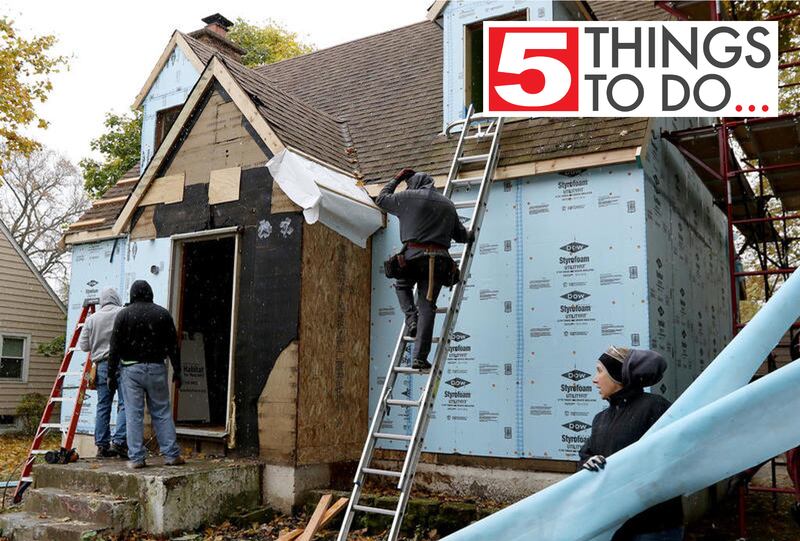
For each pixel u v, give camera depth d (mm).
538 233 7008
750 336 2113
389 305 7797
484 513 6039
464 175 7477
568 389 6613
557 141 7039
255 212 7438
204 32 12539
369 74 11312
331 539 5922
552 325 6793
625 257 6535
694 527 6875
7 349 16641
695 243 8734
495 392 6984
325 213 6961
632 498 1975
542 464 6648
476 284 7270
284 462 6676
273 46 27172
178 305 8102
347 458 7309
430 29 12008
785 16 7293
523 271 7031
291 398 6758
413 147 8352
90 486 6203
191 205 8008
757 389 1853
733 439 1855
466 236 5898
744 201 9922
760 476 9945
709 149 8039
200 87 8047
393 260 5531
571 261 6793
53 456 6684
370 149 8773
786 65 7371
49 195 33375
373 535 6199
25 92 14383
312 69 12781
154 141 10789
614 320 6492
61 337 16688
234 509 6422
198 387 9820
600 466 2074
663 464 1936
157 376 6496
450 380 7254
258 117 7508
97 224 9906
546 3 7754
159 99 10797
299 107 9031
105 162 19234
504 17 8164
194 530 5992
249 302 7289
